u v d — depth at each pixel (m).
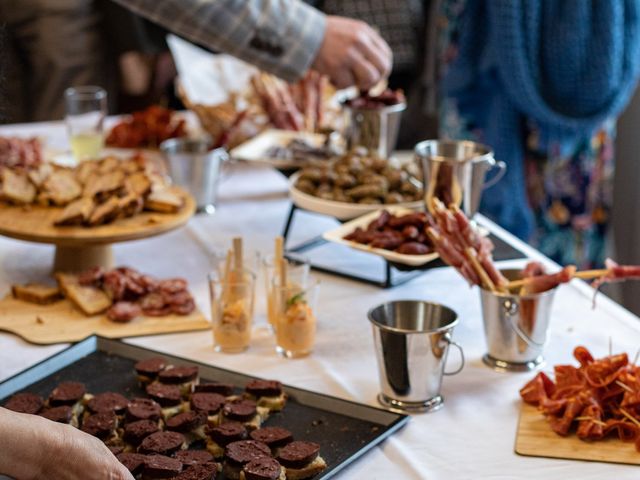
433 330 1.29
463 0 2.59
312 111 2.59
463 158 1.87
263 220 2.19
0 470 1.04
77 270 1.81
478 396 1.38
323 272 1.86
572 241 2.68
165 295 1.67
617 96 2.52
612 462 1.20
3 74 1.13
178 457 1.18
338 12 3.24
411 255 1.68
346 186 1.96
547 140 2.57
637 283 3.10
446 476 1.17
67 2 3.46
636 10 2.50
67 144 2.66
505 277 1.51
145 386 1.40
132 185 1.86
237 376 1.41
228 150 2.54
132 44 3.57
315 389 1.40
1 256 1.96
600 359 1.33
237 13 2.02
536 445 1.23
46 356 1.51
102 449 1.09
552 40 2.47
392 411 1.29
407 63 3.29
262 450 1.18
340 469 1.17
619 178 3.18
